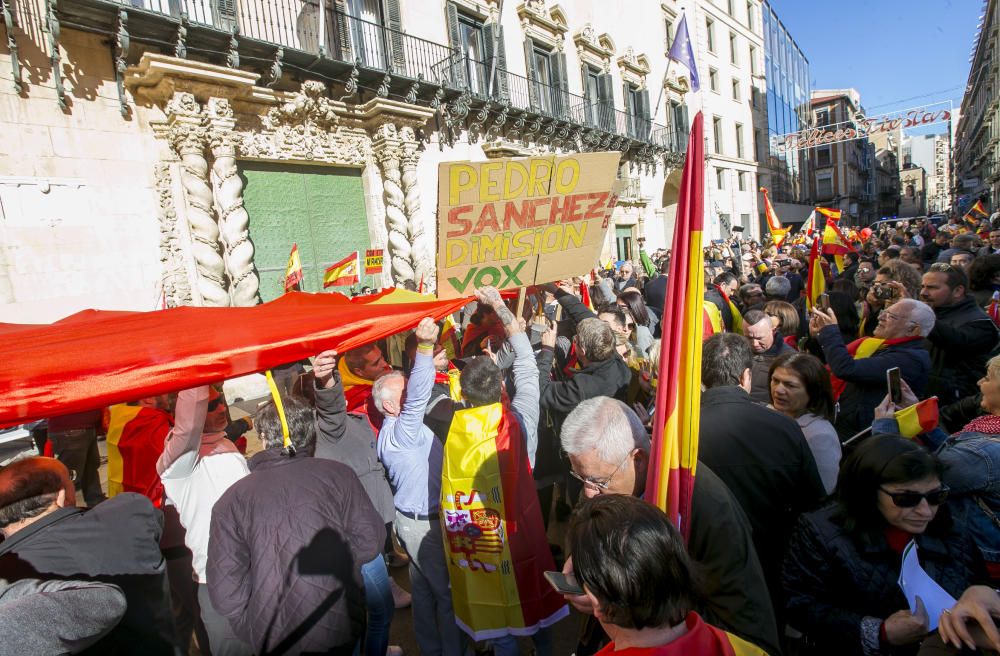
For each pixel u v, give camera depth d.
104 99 7.96
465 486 2.31
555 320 4.85
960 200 45.97
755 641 1.50
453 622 2.61
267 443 2.27
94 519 1.84
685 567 1.08
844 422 2.99
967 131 59.59
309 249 10.73
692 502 1.60
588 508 1.18
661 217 22.75
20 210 7.27
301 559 1.99
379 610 2.58
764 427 1.99
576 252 2.82
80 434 4.19
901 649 1.49
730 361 2.18
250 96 9.20
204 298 8.73
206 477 2.44
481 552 2.31
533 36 16.05
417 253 12.07
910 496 1.48
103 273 7.94
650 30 22.16
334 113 10.69
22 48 7.23
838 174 50.81
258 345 1.90
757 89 32.44
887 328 3.00
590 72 18.73
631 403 3.40
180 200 8.66
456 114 13.16
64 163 7.61
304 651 1.97
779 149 32.62
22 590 1.49
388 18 11.73
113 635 1.78
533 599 2.32
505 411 2.42
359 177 11.67
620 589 1.02
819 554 1.67
